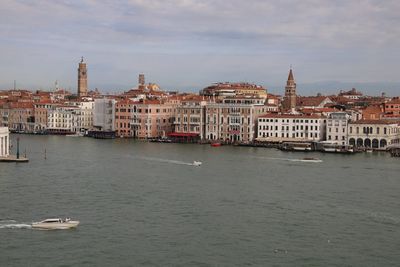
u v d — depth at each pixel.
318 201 134.75
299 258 95.25
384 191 147.00
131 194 140.75
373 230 110.75
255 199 136.38
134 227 111.12
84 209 124.50
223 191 145.62
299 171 181.25
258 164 198.12
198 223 114.56
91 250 97.88
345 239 105.12
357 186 153.88
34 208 124.69
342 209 126.88
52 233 106.56
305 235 107.31
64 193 140.88
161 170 181.00
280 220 117.31
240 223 114.88
